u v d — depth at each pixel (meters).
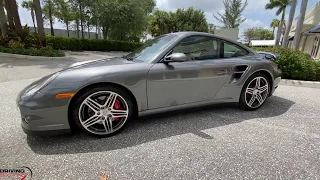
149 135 2.23
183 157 1.83
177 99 2.44
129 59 2.68
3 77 5.33
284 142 2.11
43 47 10.40
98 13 19.17
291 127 2.48
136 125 2.47
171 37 2.63
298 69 5.54
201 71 2.49
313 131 2.38
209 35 2.72
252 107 3.02
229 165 1.71
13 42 9.81
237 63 2.77
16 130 2.29
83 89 2.00
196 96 2.56
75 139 2.11
